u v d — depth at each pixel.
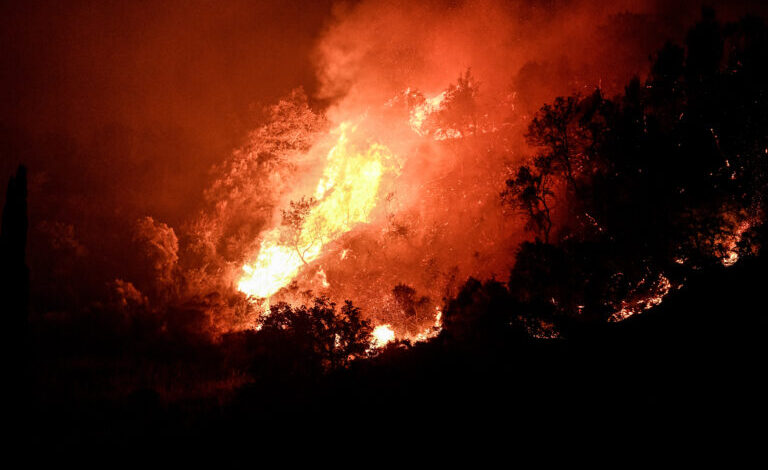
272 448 11.28
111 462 11.31
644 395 10.38
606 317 15.41
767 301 11.97
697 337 11.87
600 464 8.70
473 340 15.29
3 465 8.04
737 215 15.48
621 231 16.17
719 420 8.95
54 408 15.01
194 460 11.16
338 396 13.23
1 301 8.20
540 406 10.97
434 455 9.97
